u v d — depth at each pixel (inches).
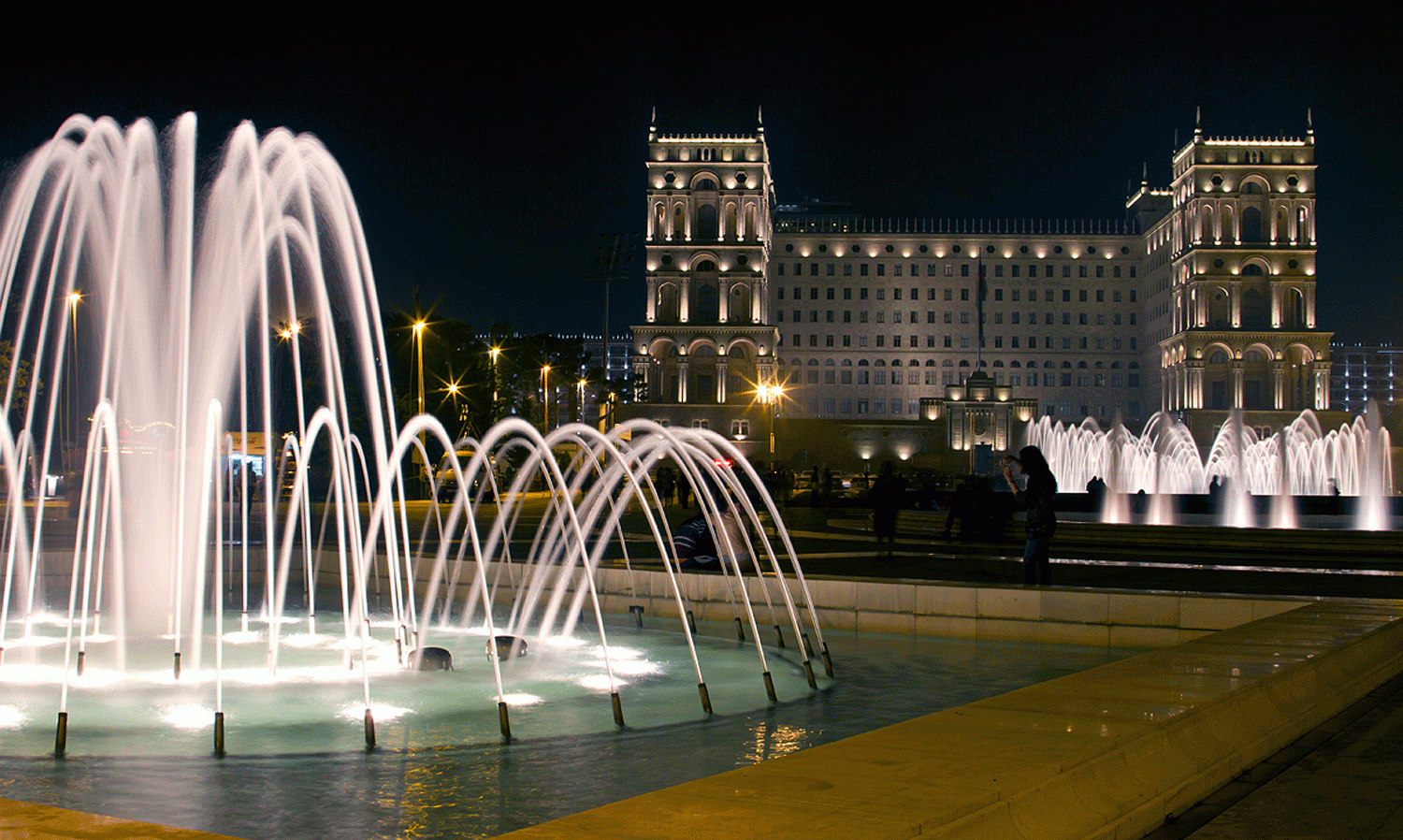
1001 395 5482.3
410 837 245.1
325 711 399.2
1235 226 5821.9
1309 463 4067.4
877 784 204.4
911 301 6875.0
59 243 836.0
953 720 257.9
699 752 334.3
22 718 387.9
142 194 828.6
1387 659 411.8
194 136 767.7
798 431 5408.5
